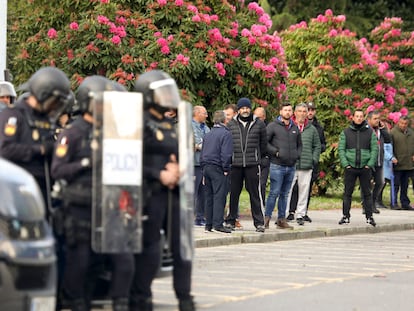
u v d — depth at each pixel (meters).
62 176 12.27
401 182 36.69
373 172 34.06
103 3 30.39
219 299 15.62
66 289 12.49
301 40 41.12
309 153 28.67
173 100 12.75
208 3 31.34
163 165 12.74
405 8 64.19
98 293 12.99
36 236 10.77
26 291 10.56
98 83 12.58
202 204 27.12
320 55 40.53
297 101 40.44
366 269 19.84
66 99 12.75
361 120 28.84
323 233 27.36
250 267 19.78
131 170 12.20
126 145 12.22
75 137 12.34
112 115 12.20
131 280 12.44
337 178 40.50
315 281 17.88
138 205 12.22
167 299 15.58
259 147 25.72
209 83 30.88
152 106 12.81
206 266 19.81
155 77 12.80
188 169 12.46
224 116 25.12
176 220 12.91
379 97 41.06
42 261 10.70
